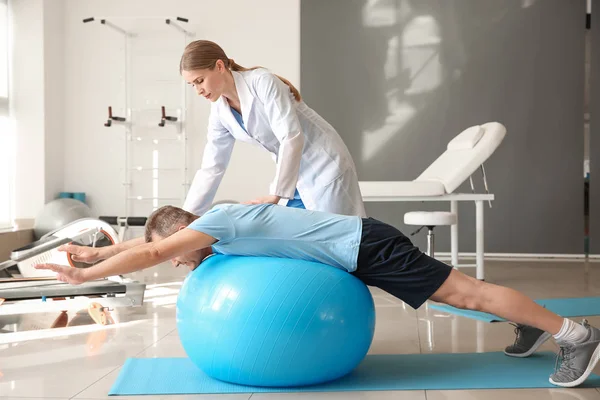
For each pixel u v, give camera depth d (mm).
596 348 2182
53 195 6832
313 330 2082
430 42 7160
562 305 3969
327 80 7281
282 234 2201
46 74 6680
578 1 7000
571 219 7059
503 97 7090
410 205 7254
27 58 6629
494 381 2277
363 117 7258
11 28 6629
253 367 2123
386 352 2793
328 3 7254
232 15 6914
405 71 7199
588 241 7035
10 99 6652
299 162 2590
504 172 7117
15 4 6617
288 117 2570
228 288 2131
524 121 7078
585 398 2090
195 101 6949
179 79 6930
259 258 2209
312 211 2281
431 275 2223
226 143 2893
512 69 7078
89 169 7039
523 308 2209
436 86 7164
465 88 7133
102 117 7023
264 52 6906
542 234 7090
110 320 3525
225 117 2729
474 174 7152
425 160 7195
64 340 3033
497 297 2213
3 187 6582
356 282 2225
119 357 2695
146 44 6949
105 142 7023
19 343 2977
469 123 7141
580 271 5910
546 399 2084
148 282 4945
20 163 6660
